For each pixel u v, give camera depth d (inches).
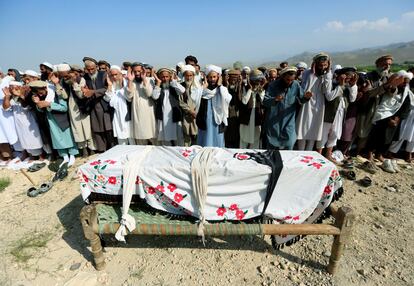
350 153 211.3
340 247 95.3
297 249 114.6
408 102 181.6
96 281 99.4
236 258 110.0
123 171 101.2
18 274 103.3
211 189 99.6
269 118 157.2
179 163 102.7
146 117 188.5
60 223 134.4
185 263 107.5
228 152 114.6
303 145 183.9
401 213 137.8
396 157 211.5
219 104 162.7
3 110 195.5
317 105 169.5
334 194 105.1
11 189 171.2
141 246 117.0
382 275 100.2
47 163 205.8
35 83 172.7
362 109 190.5
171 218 103.6
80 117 197.3
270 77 213.5
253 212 101.4
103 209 107.3
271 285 97.0
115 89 201.3
